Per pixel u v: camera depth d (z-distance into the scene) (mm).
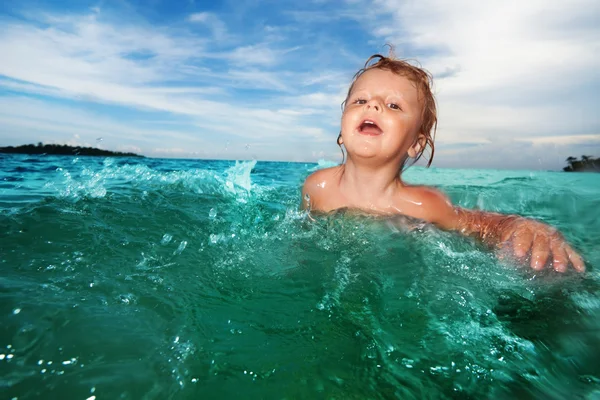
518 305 254
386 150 424
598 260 364
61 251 304
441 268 313
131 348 183
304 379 172
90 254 302
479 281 291
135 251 318
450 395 168
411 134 447
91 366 168
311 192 524
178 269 288
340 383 171
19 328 190
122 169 766
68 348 179
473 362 190
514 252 351
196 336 199
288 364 181
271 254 334
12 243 313
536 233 378
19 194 564
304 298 251
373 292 263
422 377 178
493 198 697
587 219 557
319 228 416
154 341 191
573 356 200
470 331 218
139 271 278
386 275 294
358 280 282
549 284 292
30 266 271
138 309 221
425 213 458
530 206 646
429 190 487
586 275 313
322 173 529
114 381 160
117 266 284
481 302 255
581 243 432
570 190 794
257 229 411
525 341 211
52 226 362
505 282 291
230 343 195
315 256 332
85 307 217
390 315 232
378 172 449
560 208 633
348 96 495
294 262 317
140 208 459
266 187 745
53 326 195
